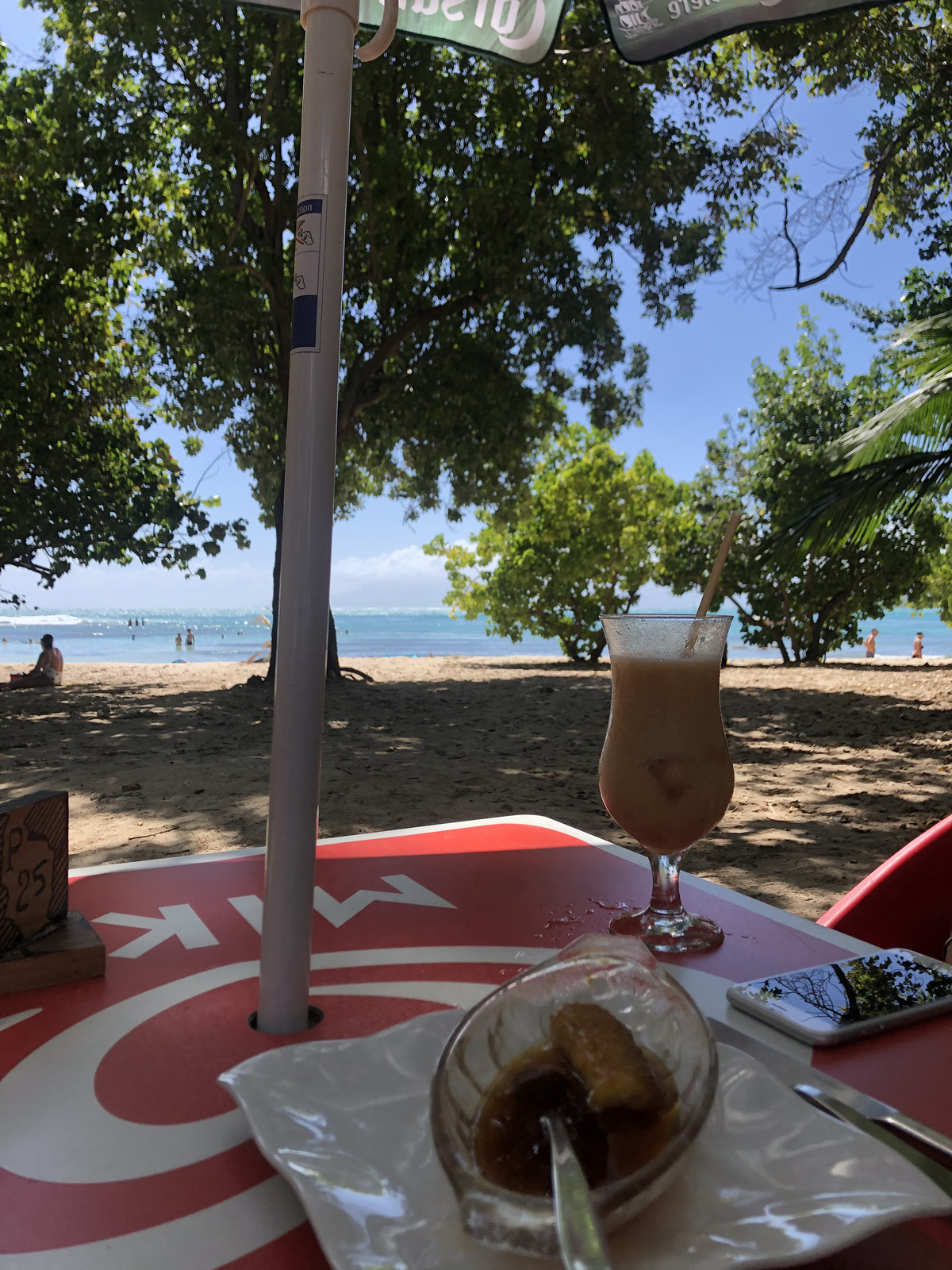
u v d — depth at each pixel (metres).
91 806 5.77
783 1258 0.43
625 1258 0.43
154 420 16.78
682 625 0.98
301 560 0.72
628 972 0.56
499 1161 0.45
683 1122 0.47
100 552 17.05
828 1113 0.60
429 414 14.19
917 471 8.57
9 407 12.99
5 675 19.47
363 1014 0.80
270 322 12.73
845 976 0.86
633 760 0.99
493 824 1.57
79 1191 0.56
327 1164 0.51
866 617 24.41
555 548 23.94
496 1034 0.51
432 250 12.66
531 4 1.49
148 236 13.14
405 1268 0.43
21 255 11.66
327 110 0.71
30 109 11.12
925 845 1.46
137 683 15.73
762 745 8.84
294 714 0.74
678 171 11.05
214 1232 0.52
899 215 8.89
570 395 14.32
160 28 10.27
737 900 1.17
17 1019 0.80
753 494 23.48
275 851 0.76
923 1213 0.46
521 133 11.78
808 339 23.59
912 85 7.82
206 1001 0.83
